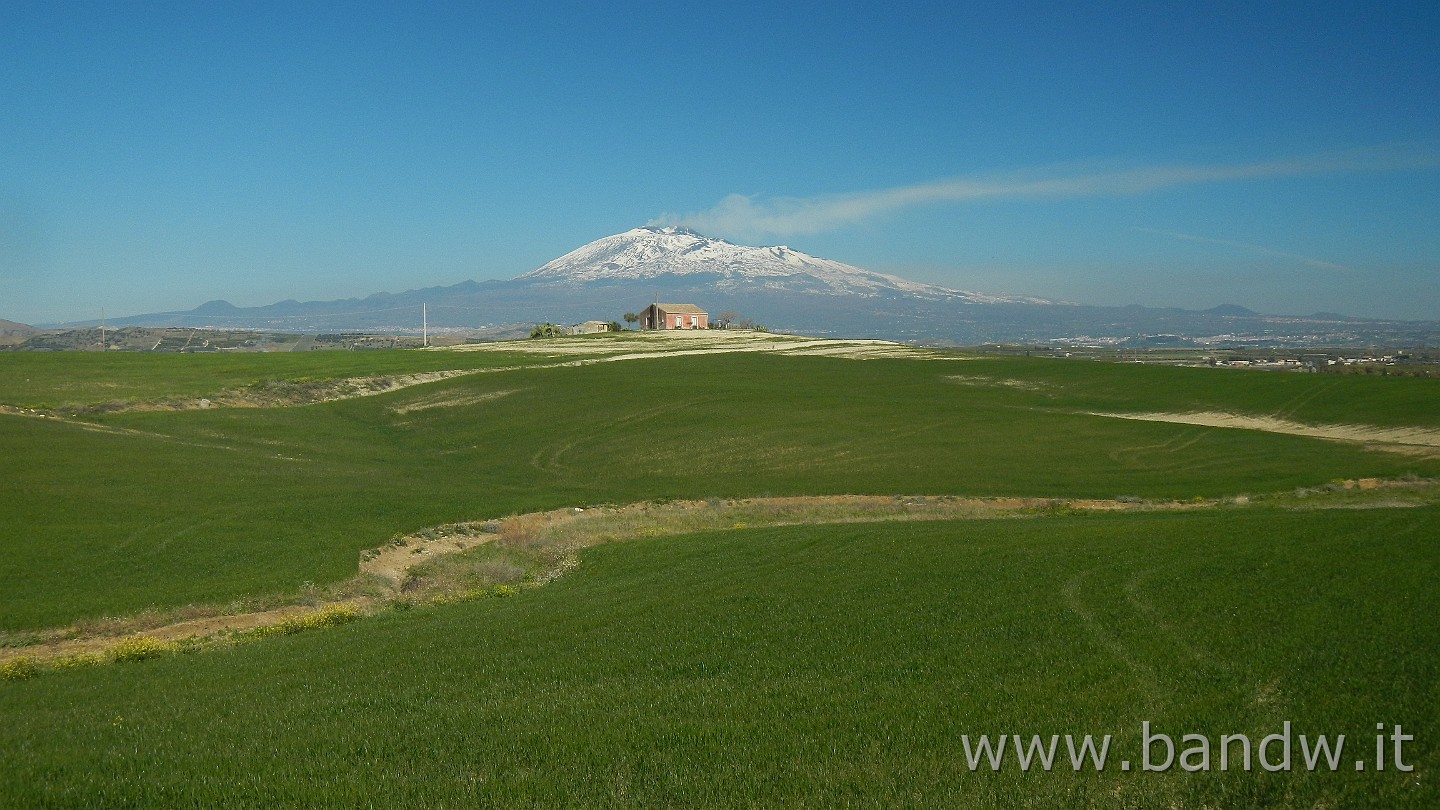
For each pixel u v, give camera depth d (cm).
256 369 10850
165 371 10325
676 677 1888
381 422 8850
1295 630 1902
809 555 3538
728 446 7325
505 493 5712
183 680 2172
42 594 3328
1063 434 7500
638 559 3806
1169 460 6531
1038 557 3061
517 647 2284
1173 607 2192
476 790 1246
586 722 1558
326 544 4156
